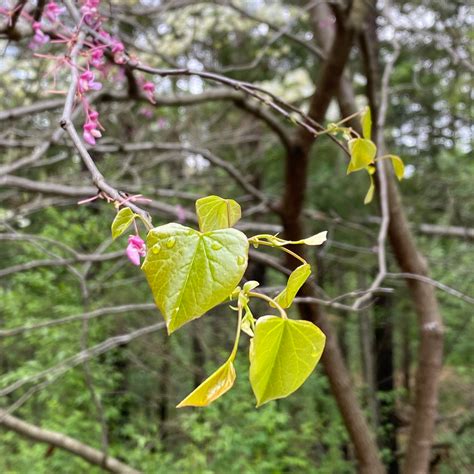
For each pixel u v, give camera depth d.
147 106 3.57
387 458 6.24
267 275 7.87
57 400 4.91
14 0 1.47
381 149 2.62
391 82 5.83
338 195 5.62
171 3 3.55
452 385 6.84
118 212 0.57
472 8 4.04
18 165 2.78
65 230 5.22
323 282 6.37
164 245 0.49
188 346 6.27
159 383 6.02
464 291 5.82
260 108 2.97
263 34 6.06
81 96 0.95
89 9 1.18
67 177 4.57
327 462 5.28
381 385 7.37
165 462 4.66
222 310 5.90
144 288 5.42
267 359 0.51
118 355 5.55
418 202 5.64
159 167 6.10
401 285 5.84
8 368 6.00
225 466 4.50
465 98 4.78
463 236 4.97
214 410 4.63
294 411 5.67
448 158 5.90
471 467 5.56
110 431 5.43
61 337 4.68
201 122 5.72
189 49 4.61
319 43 3.56
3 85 3.64
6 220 3.62
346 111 3.37
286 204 3.23
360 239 5.67
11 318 5.21
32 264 3.28
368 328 6.89
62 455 4.71
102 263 5.12
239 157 5.44
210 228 0.60
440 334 3.55
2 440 5.20
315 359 0.52
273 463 4.38
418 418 3.56
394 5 4.40
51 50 2.82
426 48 5.02
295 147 2.97
